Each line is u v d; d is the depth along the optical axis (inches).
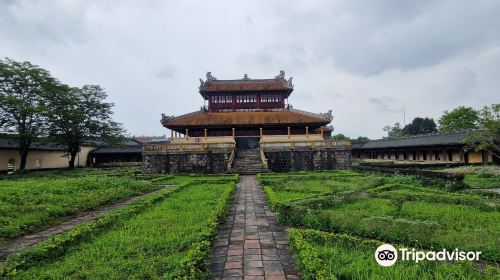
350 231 398.6
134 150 2472.9
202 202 641.0
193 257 294.2
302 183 948.6
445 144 1621.6
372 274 265.7
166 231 423.8
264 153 1472.7
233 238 409.7
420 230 362.9
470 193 724.7
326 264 290.8
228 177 1145.4
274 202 581.3
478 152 1550.2
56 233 459.8
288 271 300.8
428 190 747.4
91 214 587.5
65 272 300.5
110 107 1947.6
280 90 1966.0
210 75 2064.5
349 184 908.0
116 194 746.8
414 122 3132.4
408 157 2145.7
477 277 265.1
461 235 349.7
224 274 295.9
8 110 1430.9
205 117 1844.2
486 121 1188.5
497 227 413.7
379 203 593.6
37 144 1777.8
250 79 2066.9
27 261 318.0
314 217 450.0
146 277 289.4
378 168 1178.6
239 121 1763.0
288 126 1780.3
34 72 1517.0
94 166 2466.8
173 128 1775.3
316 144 1487.5
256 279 283.1
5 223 469.4
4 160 1685.5
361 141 2908.5
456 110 2322.8
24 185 799.1
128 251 350.6
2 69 1416.1
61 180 882.1
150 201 624.7
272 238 407.8
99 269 301.9
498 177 991.6
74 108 1780.3
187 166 1461.6
